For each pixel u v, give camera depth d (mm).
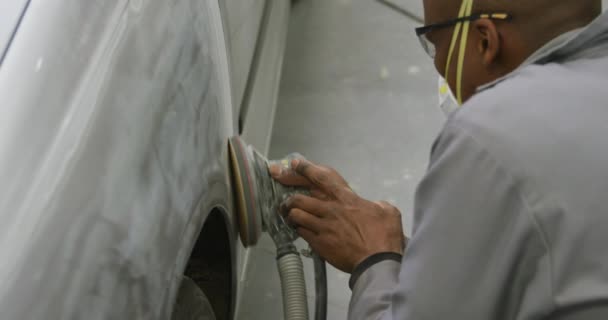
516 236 719
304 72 2811
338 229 1192
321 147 2424
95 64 823
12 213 697
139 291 784
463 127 781
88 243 732
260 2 1879
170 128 901
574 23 890
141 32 901
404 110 2584
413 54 2893
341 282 1979
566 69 839
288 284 1279
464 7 932
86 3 859
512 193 728
